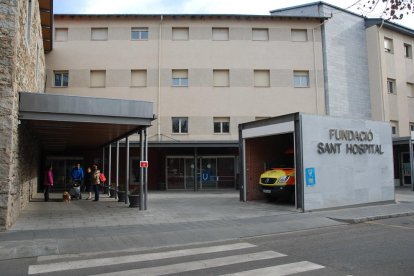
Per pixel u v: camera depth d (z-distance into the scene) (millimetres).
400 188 24953
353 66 28938
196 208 14977
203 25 27266
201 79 26797
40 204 16250
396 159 28000
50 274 6398
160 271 6520
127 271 6535
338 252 7832
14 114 10367
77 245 8500
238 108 26750
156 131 26188
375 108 29109
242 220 11961
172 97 26578
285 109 27062
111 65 26641
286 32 27719
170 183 26688
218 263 7035
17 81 10742
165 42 27000
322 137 14625
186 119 26609
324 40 27938
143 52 26812
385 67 29578
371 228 10906
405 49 31922
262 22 27625
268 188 16312
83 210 14227
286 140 18844
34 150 19109
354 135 15656
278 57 27438
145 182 14570
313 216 12742
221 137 26500
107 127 14188
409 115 30906
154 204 16484
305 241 9078
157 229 10383
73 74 26469
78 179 18922
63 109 11742
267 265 6836
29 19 13648
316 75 27594
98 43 26797
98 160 26609
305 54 27719
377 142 16500
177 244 8875
